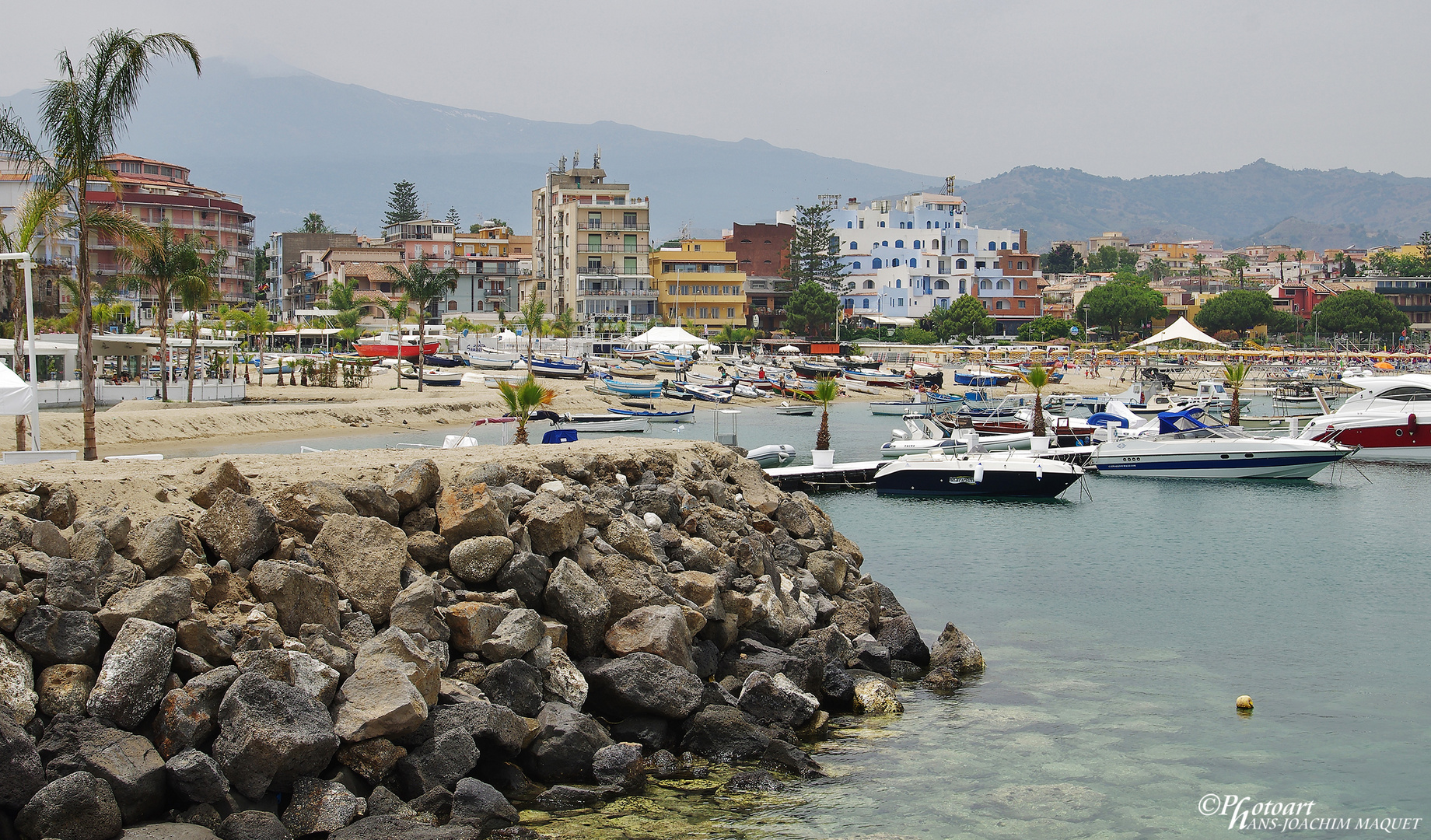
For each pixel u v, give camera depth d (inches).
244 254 6205.7
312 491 644.1
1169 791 601.6
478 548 657.6
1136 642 903.1
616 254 6003.9
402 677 528.1
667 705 622.2
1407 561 1261.1
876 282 7145.7
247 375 3319.4
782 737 646.5
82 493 618.5
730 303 6166.3
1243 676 810.2
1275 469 2006.6
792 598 827.4
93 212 1238.3
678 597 716.0
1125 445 2078.0
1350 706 745.6
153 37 1163.3
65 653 493.0
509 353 4446.4
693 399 3654.0
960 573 1176.8
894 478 1796.3
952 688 770.8
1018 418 2741.1
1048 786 603.5
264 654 508.7
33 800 437.7
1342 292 7062.0
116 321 3754.9
